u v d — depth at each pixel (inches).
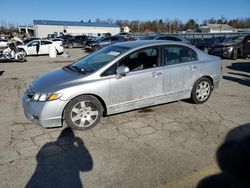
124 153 137.6
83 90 162.2
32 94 161.9
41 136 159.3
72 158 133.0
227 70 424.8
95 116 171.0
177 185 109.0
